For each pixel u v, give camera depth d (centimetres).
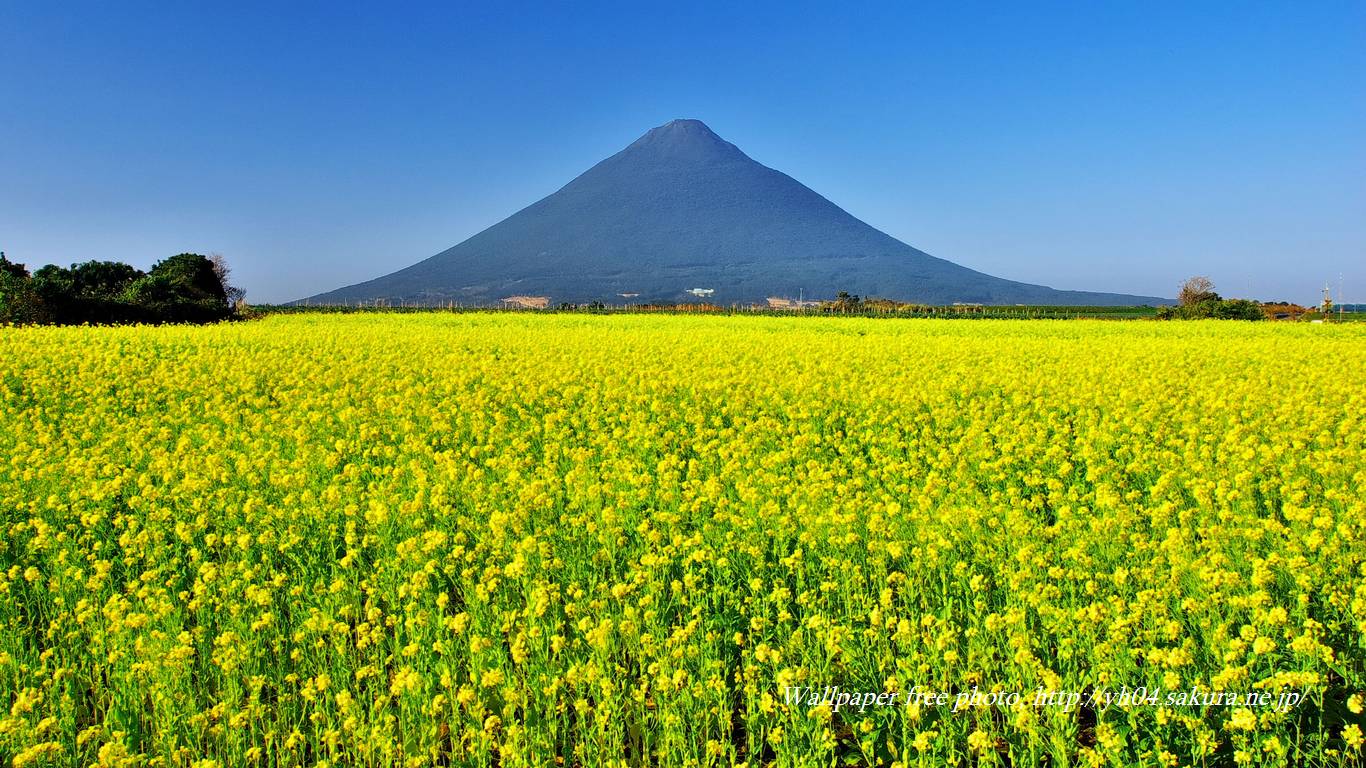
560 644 579
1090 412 1446
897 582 716
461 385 1836
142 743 540
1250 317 5750
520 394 1730
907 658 577
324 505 904
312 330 3641
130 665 591
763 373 2012
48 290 4550
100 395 1698
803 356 2392
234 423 1427
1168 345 2730
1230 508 871
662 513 861
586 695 584
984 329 4172
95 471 1046
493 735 515
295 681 582
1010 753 502
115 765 465
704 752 532
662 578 725
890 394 1644
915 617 656
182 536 805
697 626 623
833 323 4762
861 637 603
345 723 500
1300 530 750
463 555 773
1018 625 580
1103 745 489
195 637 632
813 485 923
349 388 1817
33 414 1522
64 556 738
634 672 603
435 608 709
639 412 1501
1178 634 587
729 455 1150
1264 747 463
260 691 582
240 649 590
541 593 636
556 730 537
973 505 880
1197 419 1398
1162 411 1473
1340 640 595
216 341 2900
